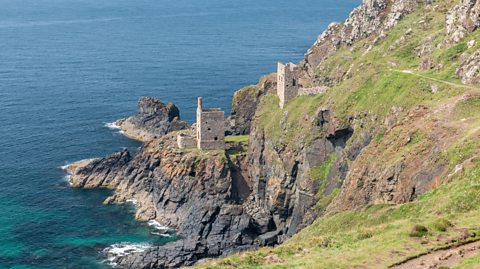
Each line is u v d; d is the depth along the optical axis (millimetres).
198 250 161125
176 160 186000
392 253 78375
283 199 176125
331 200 158125
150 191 190875
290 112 188125
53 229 168750
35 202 185000
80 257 154250
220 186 182250
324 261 77562
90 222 174625
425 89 150000
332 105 168500
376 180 127562
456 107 130250
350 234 90812
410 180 117375
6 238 162125
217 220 172750
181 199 181500
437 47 174625
